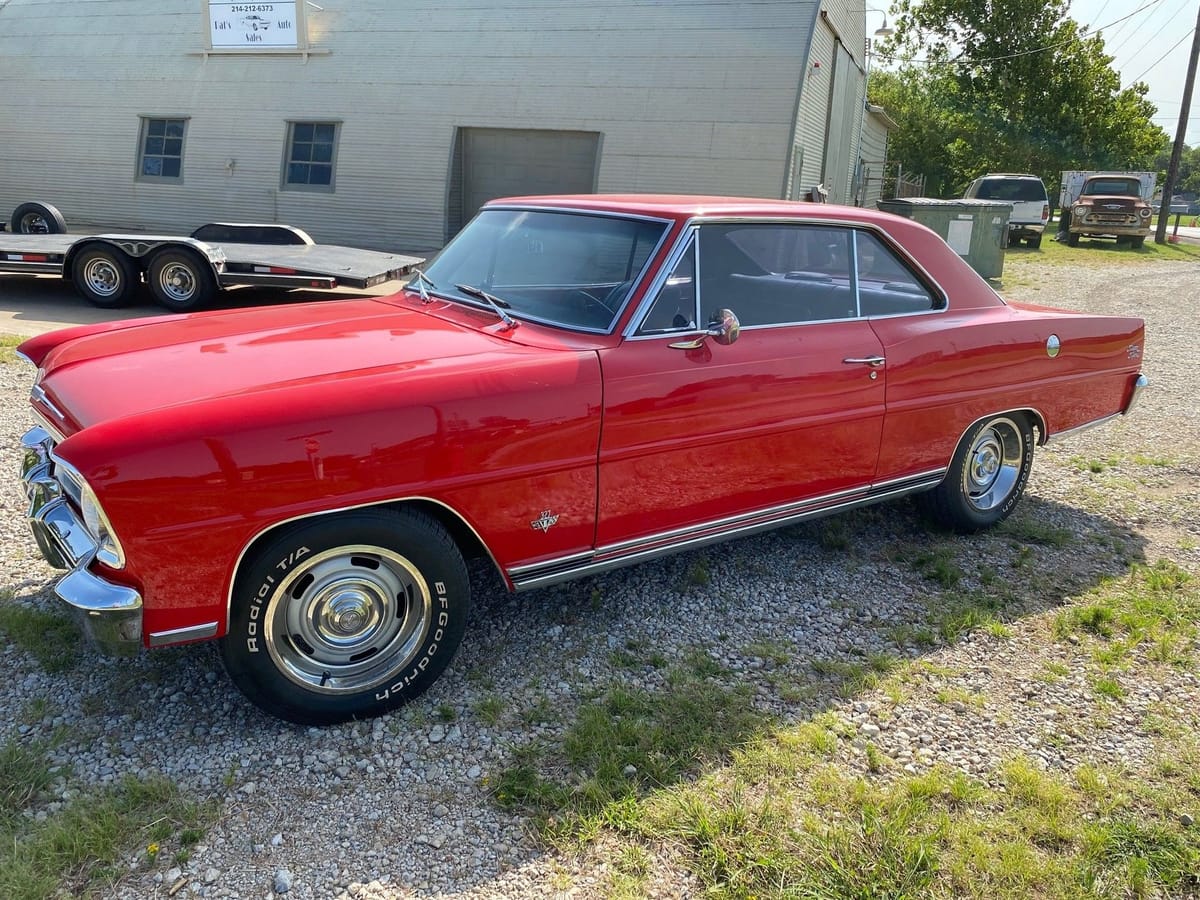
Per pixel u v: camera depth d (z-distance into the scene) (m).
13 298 11.15
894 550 4.50
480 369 2.91
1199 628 3.79
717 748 2.87
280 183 17.17
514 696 3.13
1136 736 3.06
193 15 17.86
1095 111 42.28
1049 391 4.60
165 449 2.44
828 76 18.05
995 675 3.41
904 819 2.55
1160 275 18.17
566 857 2.40
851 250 3.92
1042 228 23.59
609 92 15.38
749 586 4.06
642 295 3.25
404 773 2.72
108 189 18.12
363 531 2.74
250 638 2.69
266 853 2.38
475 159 16.42
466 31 16.30
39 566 3.83
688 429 3.32
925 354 4.02
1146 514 5.13
